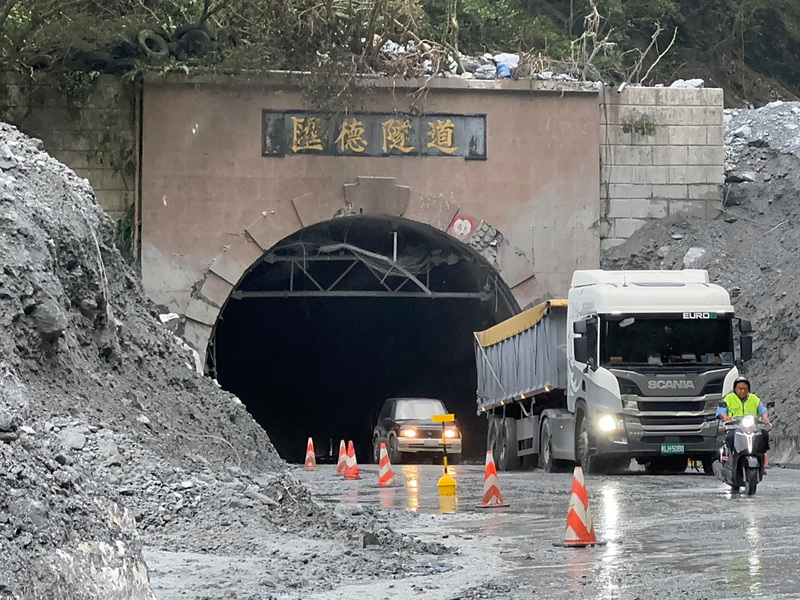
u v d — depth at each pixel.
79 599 8.84
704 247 51.19
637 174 52.22
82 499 9.73
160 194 48.19
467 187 50.34
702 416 32.09
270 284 59.94
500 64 52.44
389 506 24.69
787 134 56.56
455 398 66.06
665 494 25.69
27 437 10.02
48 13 45.72
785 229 51.50
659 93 52.50
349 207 49.25
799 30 88.19
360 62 48.91
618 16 80.38
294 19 48.19
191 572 13.92
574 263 51.03
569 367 35.16
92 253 28.78
